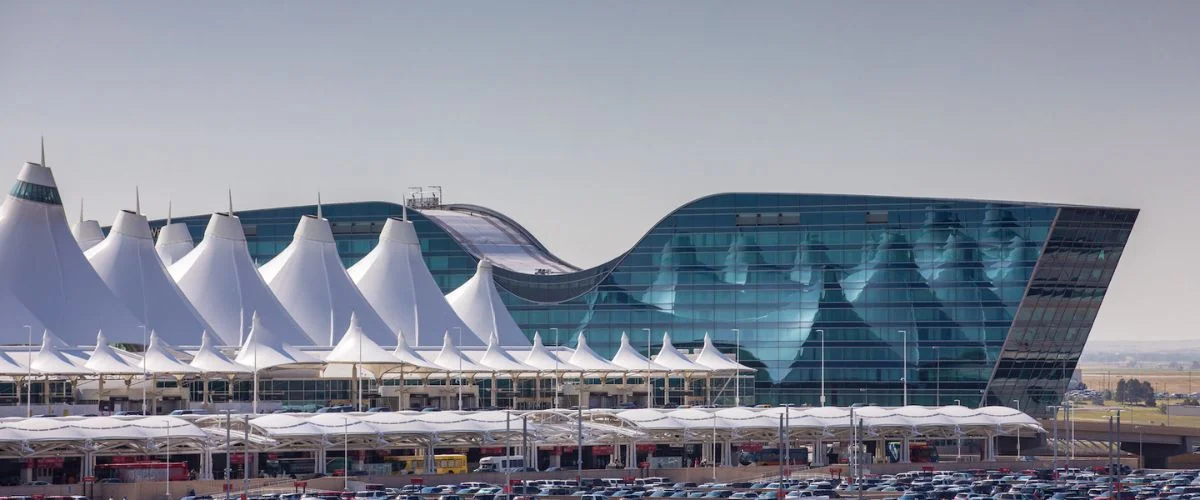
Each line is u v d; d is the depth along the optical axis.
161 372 172.62
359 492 145.00
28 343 175.38
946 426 186.25
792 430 181.88
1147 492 155.62
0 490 136.38
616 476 165.50
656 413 176.88
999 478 170.38
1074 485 161.62
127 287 193.38
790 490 152.25
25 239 183.50
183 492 143.25
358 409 190.25
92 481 140.38
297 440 154.75
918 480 166.25
